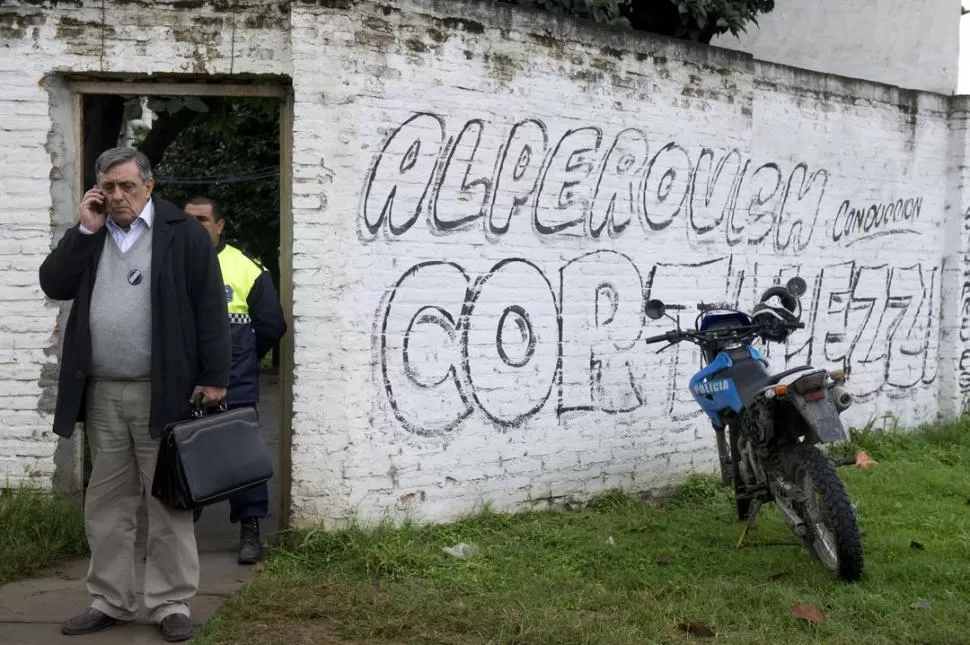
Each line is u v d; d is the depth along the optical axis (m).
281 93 6.02
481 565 5.58
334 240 5.83
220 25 5.86
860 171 9.48
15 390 5.95
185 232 4.50
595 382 7.19
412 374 6.17
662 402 7.64
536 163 6.76
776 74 8.55
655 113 7.49
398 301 6.10
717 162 8.02
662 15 8.51
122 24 5.86
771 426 5.61
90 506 4.60
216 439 4.41
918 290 10.29
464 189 6.39
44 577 5.37
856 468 8.37
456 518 6.40
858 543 5.26
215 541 6.17
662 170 7.59
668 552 5.98
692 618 4.85
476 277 6.47
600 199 7.17
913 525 6.63
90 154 7.88
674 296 7.75
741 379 5.98
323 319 5.84
